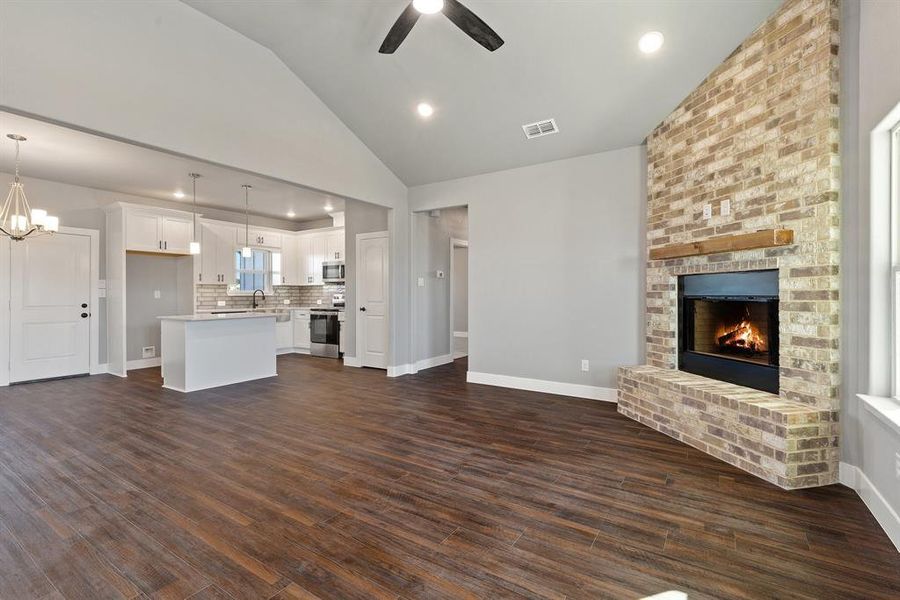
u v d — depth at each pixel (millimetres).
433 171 5336
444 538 2006
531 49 3426
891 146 2254
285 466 2820
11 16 2475
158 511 2244
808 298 2600
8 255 5266
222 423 3729
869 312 2322
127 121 2980
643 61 3324
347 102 4445
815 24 2547
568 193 4609
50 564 1810
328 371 6180
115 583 1694
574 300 4590
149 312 6605
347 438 3348
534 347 4859
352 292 6648
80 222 5863
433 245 6438
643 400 3662
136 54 3023
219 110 3559
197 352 4984
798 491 2436
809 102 2588
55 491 2463
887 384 2264
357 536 2023
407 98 4230
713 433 2951
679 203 3643
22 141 4133
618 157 4320
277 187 5926
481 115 4250
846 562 1817
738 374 3176
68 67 2697
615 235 4344
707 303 3557
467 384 5246
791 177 2693
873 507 2176
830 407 2504
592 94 3719
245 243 7672
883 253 2277
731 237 2910
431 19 3363
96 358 6012
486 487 2516
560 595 1630
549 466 2803
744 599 1604
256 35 3707
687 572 1761
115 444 3215
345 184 4844
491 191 5133
